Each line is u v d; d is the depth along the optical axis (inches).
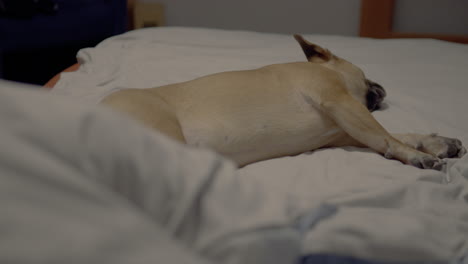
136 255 19.7
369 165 55.1
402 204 46.6
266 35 120.6
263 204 26.1
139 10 172.4
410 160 56.1
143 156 23.1
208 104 58.1
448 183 52.7
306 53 73.5
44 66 151.6
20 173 19.1
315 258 31.1
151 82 82.5
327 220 31.8
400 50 107.5
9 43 129.5
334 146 65.4
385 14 155.4
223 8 179.2
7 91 21.6
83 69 91.0
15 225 18.1
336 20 170.1
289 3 173.3
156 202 22.7
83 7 142.1
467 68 95.0
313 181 51.0
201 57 96.7
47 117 21.4
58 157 20.9
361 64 97.9
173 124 53.8
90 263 18.6
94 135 22.1
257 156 59.8
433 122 70.2
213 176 25.1
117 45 103.5
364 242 31.0
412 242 31.8
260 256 23.5
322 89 62.1
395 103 77.8
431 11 152.4
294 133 60.9
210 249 22.9
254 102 59.9
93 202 20.1
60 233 18.7
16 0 126.8
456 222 40.4
